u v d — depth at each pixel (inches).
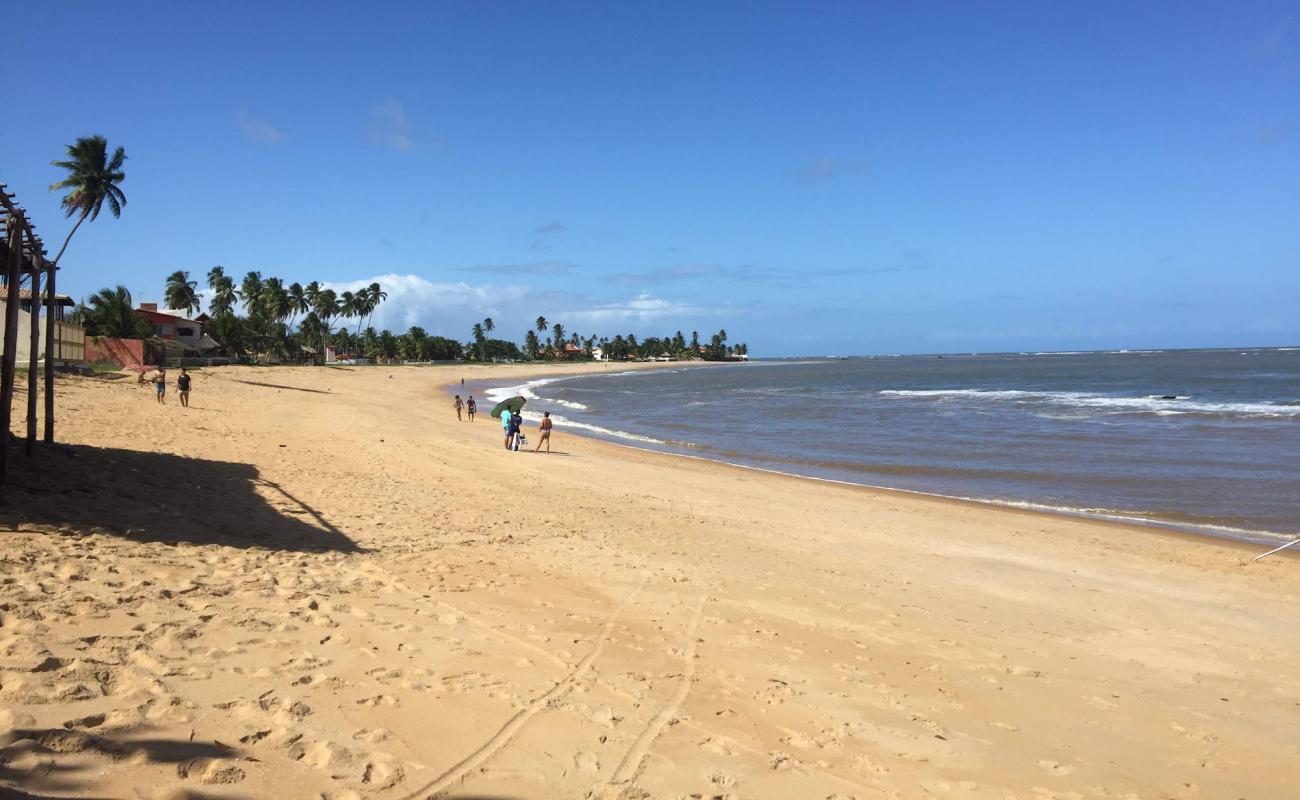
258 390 1760.6
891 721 225.9
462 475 715.4
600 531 499.2
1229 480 841.5
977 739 219.3
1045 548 539.5
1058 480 869.2
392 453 821.9
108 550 280.7
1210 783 204.1
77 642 185.2
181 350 2549.2
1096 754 216.7
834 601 363.6
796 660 272.1
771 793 173.5
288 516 428.1
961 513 677.9
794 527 577.3
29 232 394.9
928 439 1277.1
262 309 3865.7
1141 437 1225.4
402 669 208.7
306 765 148.9
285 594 261.1
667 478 828.0
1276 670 304.7
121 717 151.6
